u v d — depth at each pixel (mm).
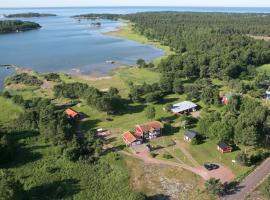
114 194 86812
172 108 140500
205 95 148125
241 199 84062
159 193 87812
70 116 131250
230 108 134625
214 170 96938
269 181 87125
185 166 99375
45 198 85125
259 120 112500
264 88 168125
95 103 137375
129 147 110688
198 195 86500
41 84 183875
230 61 198875
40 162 101375
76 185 90625
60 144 110000
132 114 139500
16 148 109250
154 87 160125
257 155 102375
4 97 156875
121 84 184625
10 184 79562
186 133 115250
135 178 93875
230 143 111062
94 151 106688
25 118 124688
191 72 191625
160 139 116625
